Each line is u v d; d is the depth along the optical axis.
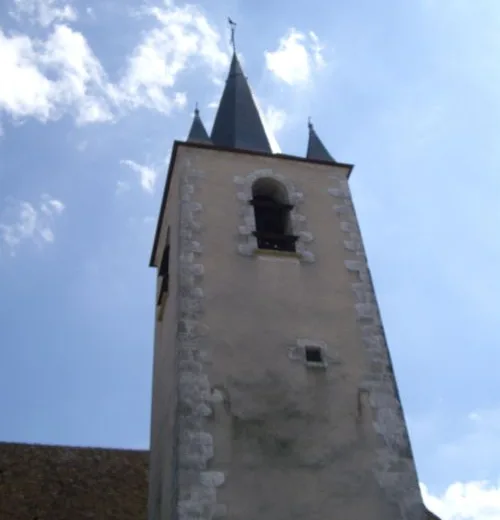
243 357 10.66
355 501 9.54
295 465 9.69
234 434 9.77
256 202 13.17
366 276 12.36
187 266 11.55
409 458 10.10
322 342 11.19
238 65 18.69
